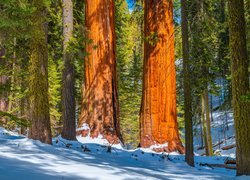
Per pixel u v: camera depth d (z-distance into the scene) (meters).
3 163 7.20
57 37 20.98
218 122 45.25
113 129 17.81
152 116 17.08
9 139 12.41
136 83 35.56
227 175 10.65
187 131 12.68
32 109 12.20
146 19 17.64
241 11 9.64
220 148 37.59
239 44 9.56
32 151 9.80
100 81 18.12
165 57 17.23
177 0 20.05
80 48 15.80
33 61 12.16
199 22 14.12
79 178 6.61
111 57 18.56
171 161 13.18
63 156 9.71
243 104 9.42
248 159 9.33
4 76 18.36
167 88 17.17
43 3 11.72
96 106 17.89
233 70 9.62
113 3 19.27
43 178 6.20
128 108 36.44
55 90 24.91
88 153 12.35
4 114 10.95
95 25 18.33
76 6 22.20
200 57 20.59
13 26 10.05
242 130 9.42
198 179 8.79
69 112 16.08
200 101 31.06
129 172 8.26
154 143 16.84
